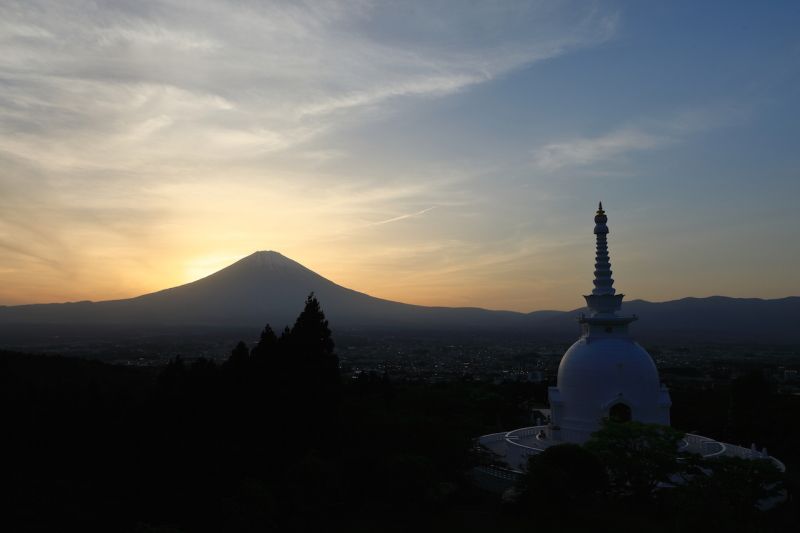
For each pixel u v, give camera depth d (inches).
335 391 2262.6
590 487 1950.1
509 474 2222.0
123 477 1817.2
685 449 2511.1
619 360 2436.0
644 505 1980.8
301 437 2090.3
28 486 1692.9
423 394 2859.3
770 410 3184.1
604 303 2598.4
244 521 1547.7
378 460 2011.6
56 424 1895.9
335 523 1854.1
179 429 1967.3
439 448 2100.1
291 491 1755.7
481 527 1835.6
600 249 2689.5
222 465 1825.8
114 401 2123.5
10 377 2397.9
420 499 1950.1
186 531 1567.4
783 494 2177.7
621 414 2385.6
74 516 1587.1
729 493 1668.3
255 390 2107.5
